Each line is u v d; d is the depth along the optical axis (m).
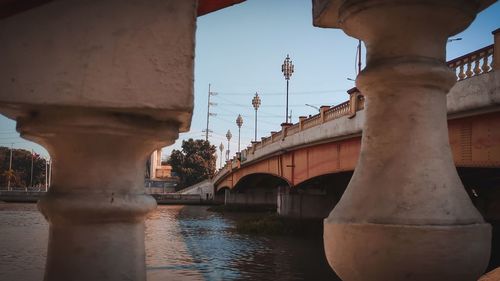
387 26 2.26
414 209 2.04
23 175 85.94
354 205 2.17
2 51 1.67
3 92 1.66
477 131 11.89
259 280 15.47
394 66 2.17
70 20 1.71
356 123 16.52
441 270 1.98
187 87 1.75
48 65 1.69
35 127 1.90
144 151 2.07
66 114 1.86
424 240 1.96
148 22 1.75
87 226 1.98
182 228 32.28
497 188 17.83
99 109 1.79
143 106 1.72
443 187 2.10
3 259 18.03
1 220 35.25
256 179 48.88
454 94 11.64
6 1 1.64
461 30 2.39
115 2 1.73
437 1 2.17
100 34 1.72
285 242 25.00
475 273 2.08
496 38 10.44
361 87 2.36
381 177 2.15
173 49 1.75
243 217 43.44
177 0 1.77
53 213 1.98
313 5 2.83
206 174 87.50
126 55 1.73
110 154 1.99
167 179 92.88
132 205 2.00
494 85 10.39
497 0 2.30
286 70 44.41
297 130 24.33
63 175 2.02
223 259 19.48
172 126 2.05
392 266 2.00
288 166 26.80
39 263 17.25
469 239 2.01
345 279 2.21
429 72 2.16
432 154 2.15
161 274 16.19
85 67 1.71
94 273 1.96
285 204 33.00
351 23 2.41
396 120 2.20
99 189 1.99
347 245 2.12
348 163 18.75
